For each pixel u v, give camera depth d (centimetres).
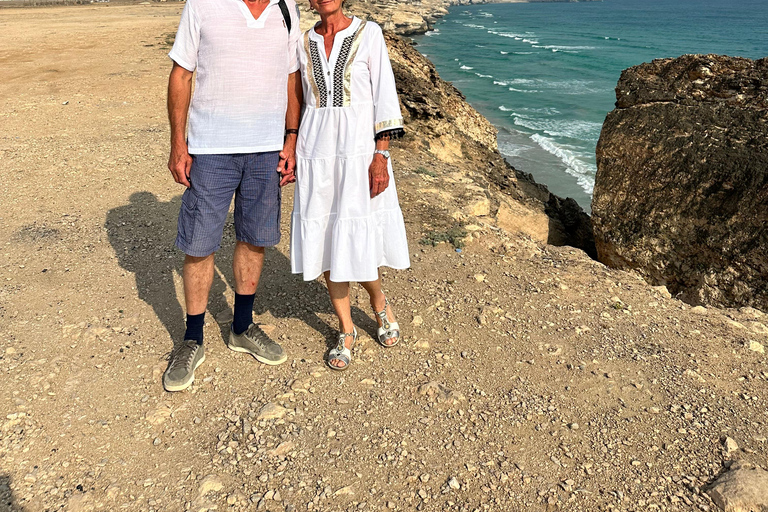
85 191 570
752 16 11825
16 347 326
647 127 779
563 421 285
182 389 297
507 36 7888
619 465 257
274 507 233
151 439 267
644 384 315
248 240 301
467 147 1140
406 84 1073
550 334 362
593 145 2384
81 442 263
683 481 249
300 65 281
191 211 281
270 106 275
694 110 741
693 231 725
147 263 432
